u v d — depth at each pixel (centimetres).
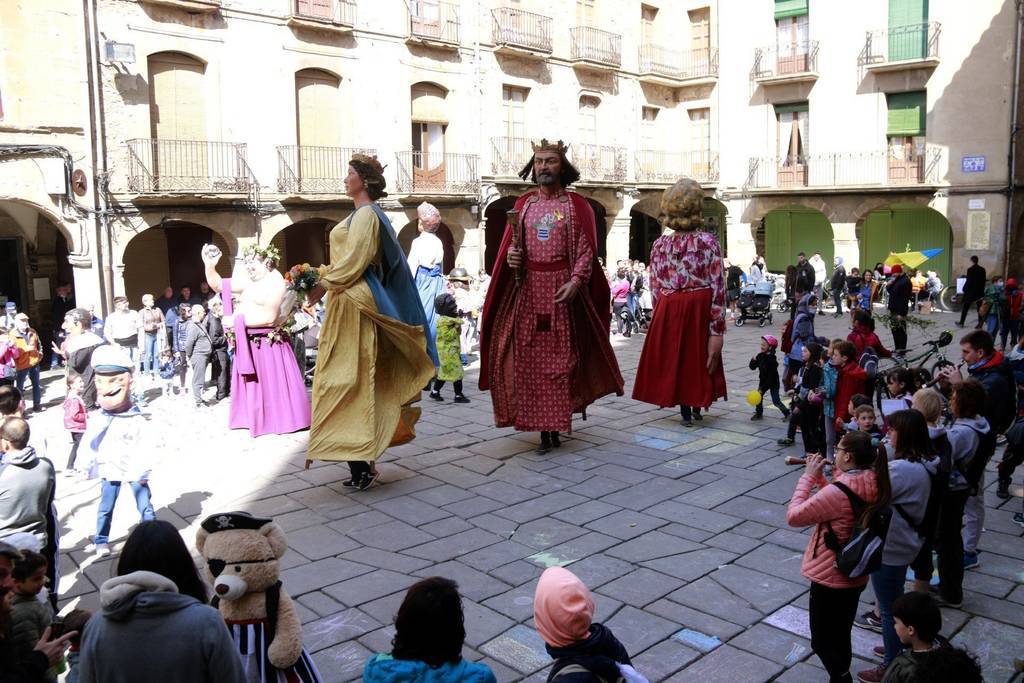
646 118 3042
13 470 495
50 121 1661
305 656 367
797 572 589
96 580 593
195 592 303
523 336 896
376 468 849
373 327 746
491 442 955
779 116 2884
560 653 295
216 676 272
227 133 1962
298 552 630
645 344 1042
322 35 2109
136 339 1384
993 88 2470
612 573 589
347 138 2189
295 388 815
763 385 1045
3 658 321
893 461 435
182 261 2119
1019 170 2495
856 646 488
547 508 724
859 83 2697
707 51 3028
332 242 751
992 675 457
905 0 2598
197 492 784
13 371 1191
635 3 2927
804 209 3094
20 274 1959
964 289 2086
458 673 288
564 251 884
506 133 2570
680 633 504
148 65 1839
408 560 613
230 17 1945
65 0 1667
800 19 2814
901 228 2911
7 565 355
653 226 3309
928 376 691
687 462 866
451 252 2591
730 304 2458
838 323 2236
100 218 1745
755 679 454
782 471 830
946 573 529
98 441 630
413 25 2283
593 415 1102
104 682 270
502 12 2481
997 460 893
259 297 793
